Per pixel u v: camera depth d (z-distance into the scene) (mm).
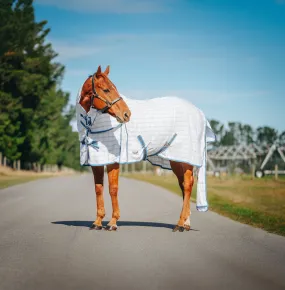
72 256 7074
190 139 10227
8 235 9070
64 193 21844
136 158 9906
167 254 7270
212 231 9789
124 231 9703
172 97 10547
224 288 5383
